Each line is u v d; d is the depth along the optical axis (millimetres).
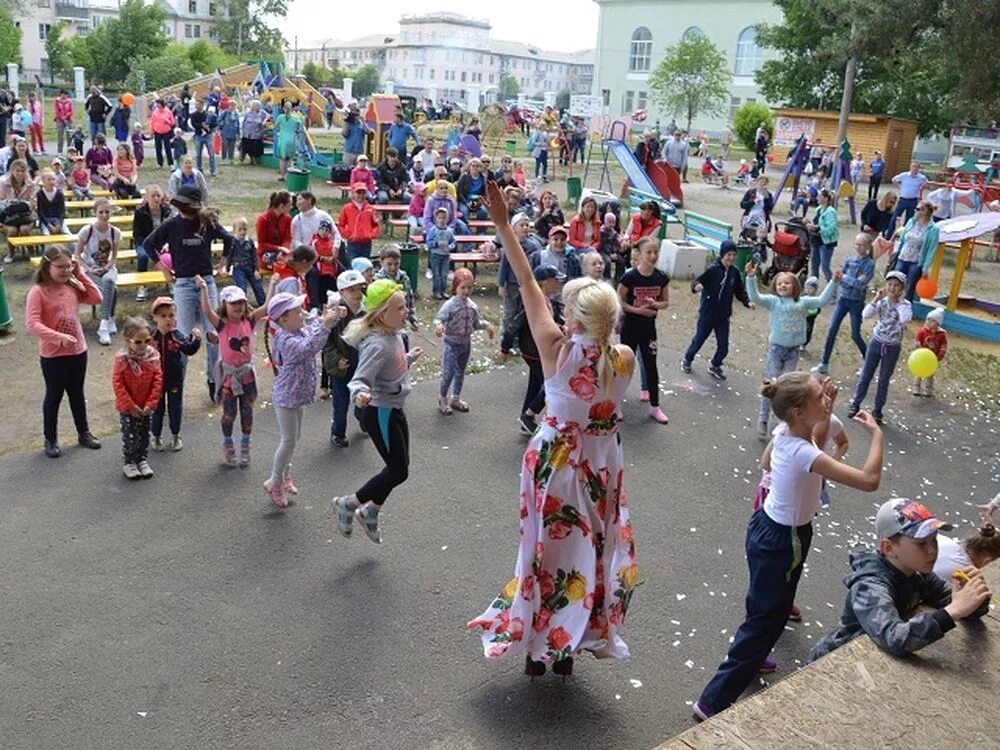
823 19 21797
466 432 8164
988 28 17953
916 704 3119
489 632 4438
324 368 7336
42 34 77938
